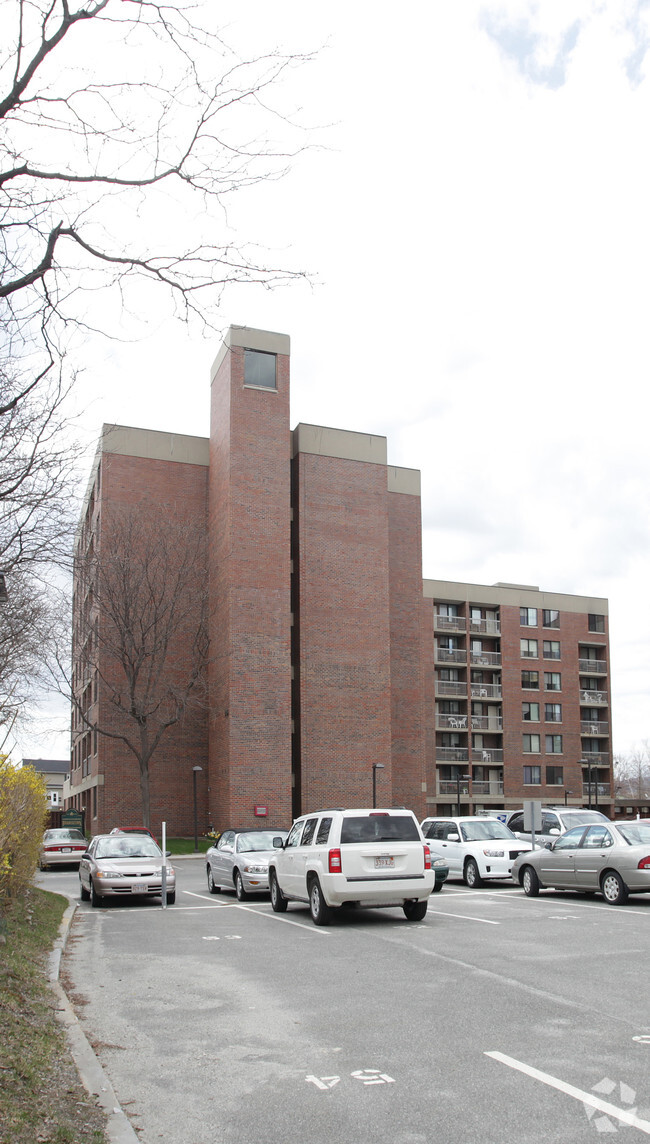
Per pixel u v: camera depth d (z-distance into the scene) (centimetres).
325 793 4312
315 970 1057
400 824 1513
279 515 4281
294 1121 561
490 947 1190
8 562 828
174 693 4044
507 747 6338
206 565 4519
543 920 1474
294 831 1703
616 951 1145
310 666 4400
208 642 4431
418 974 1011
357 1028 776
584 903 1767
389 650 4591
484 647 6569
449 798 6050
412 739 4878
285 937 1353
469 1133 534
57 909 1708
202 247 671
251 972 1057
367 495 4681
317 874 1505
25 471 777
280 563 4247
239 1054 712
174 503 4534
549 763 6481
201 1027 801
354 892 1453
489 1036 738
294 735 4384
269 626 4175
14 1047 668
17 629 1262
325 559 4534
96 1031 795
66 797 7119
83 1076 639
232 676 4072
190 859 3666
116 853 2005
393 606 4975
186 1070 673
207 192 663
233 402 4275
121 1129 542
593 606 6944
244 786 4006
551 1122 549
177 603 4191
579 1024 773
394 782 4791
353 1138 530
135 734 4278
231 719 4041
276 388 4372
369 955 1155
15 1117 522
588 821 2431
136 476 4488
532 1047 705
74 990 976
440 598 6334
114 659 4275
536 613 6681
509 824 3039
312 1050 714
